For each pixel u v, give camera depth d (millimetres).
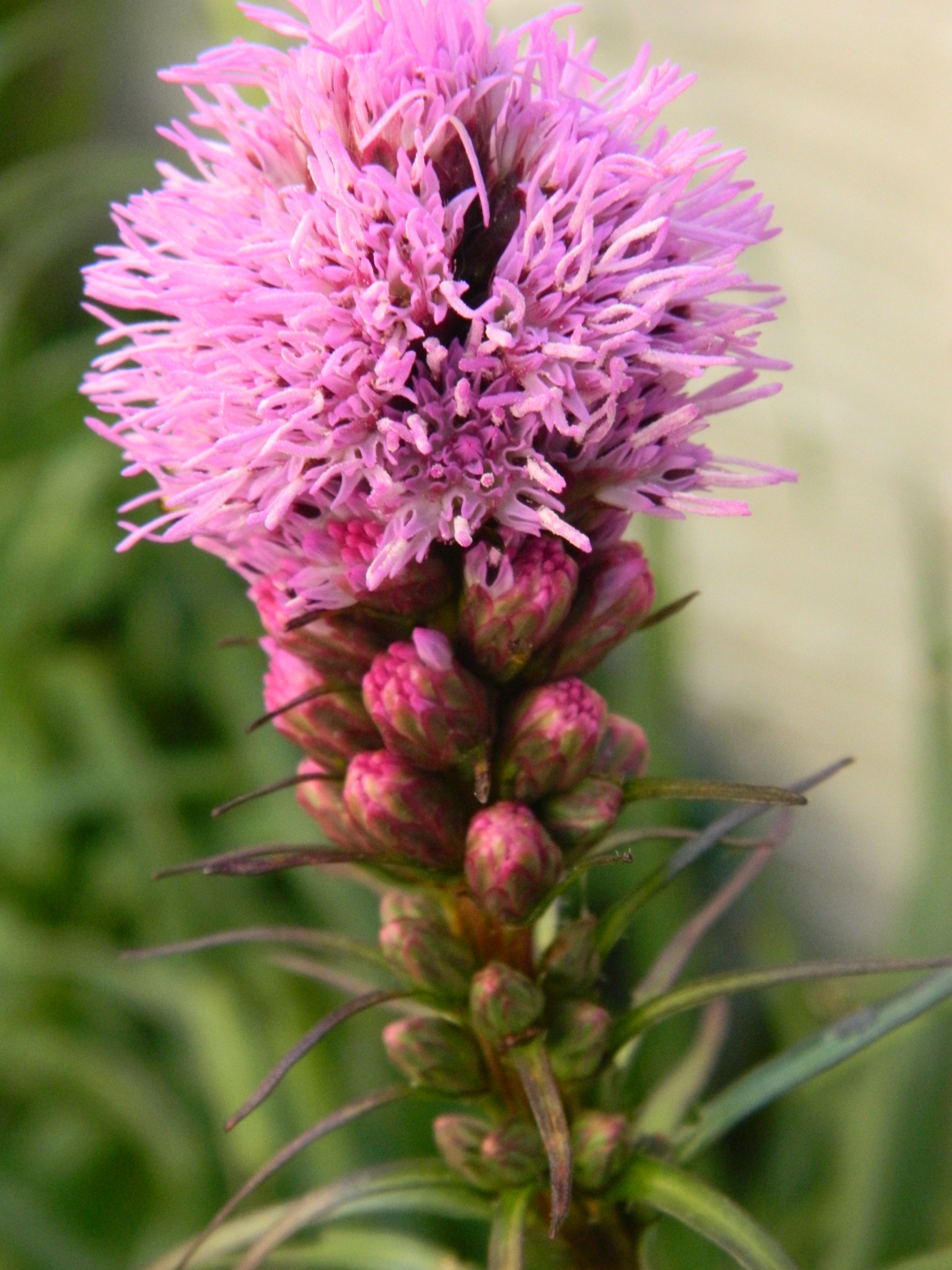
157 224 125
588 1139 130
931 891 187
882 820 280
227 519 125
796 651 287
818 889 295
